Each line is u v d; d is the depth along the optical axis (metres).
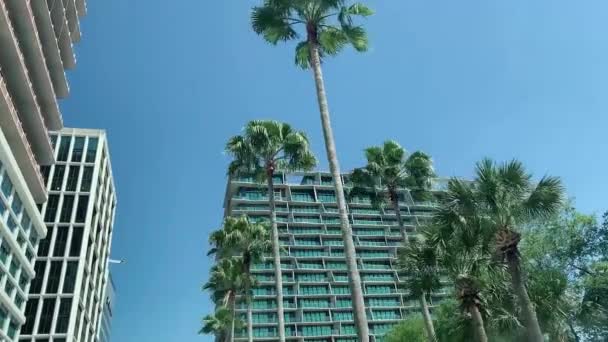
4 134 49.94
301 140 31.94
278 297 26.58
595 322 25.20
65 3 62.81
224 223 41.81
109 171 104.19
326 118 17.52
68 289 79.12
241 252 41.53
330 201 123.88
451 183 18.86
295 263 112.62
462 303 19.25
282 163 32.22
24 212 56.25
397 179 36.69
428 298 21.17
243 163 32.34
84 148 93.25
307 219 119.88
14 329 57.09
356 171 37.62
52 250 81.69
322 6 19.72
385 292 115.56
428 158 36.75
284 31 20.67
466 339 20.77
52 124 63.34
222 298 44.03
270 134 32.41
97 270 97.62
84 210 86.62
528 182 17.84
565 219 30.11
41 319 76.06
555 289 21.52
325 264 115.12
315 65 18.92
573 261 29.80
